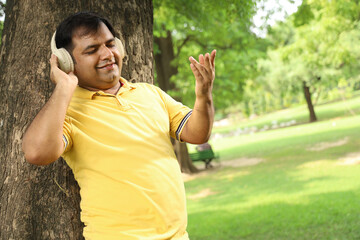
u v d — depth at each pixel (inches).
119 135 64.7
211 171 751.7
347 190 385.4
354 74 1268.5
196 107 72.7
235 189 510.9
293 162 653.9
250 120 2623.0
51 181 88.4
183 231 68.2
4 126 93.7
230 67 794.2
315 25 796.0
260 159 786.8
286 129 1498.5
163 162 66.9
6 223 89.0
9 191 90.1
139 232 63.2
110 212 63.6
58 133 58.6
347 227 269.9
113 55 69.0
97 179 64.0
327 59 925.8
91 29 66.2
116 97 68.4
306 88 1542.8
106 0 99.3
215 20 602.9
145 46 106.3
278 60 1382.9
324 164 574.6
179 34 703.1
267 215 339.0
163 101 76.4
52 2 96.3
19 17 98.6
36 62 94.2
